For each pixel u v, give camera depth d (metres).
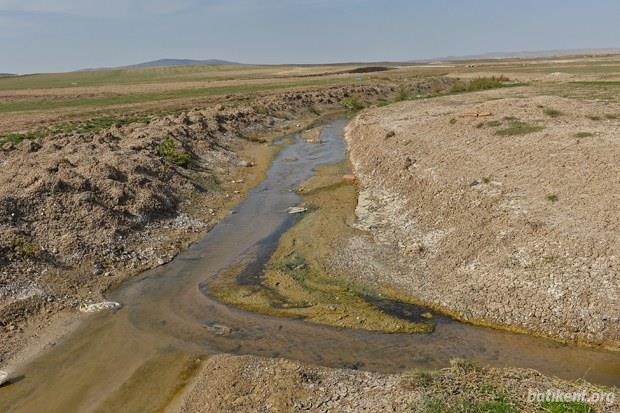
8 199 23.06
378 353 15.86
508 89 61.66
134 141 38.09
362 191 32.34
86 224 23.91
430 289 19.41
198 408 13.49
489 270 19.12
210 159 40.38
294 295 19.89
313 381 14.23
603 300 16.27
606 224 19.03
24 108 67.75
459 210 23.70
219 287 20.84
